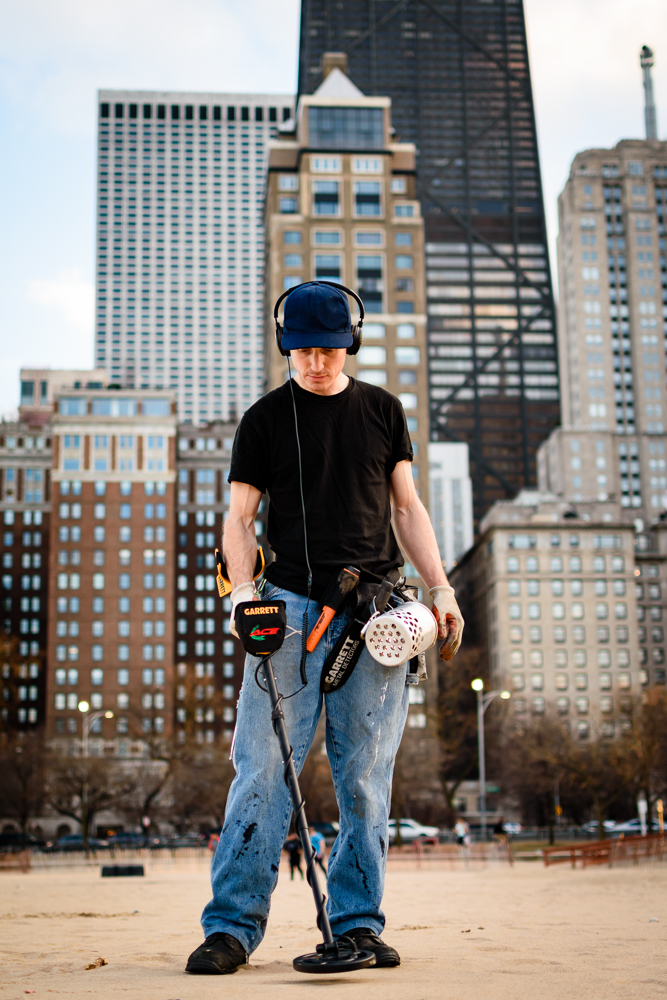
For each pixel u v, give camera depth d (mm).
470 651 80812
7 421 133250
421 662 4293
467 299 196750
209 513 128250
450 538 175500
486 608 123750
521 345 195125
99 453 117750
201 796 79188
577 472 153875
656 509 157875
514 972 3832
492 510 125250
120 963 4461
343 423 4383
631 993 3307
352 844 4121
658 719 61031
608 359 167875
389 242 109062
